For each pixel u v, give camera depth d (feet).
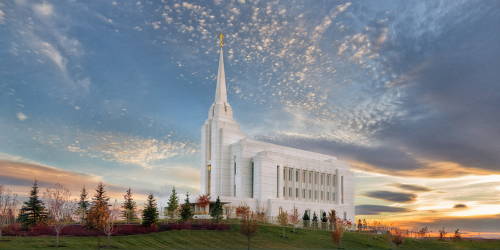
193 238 273.13
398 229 367.66
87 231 254.88
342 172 536.83
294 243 295.89
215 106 486.38
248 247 259.80
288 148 504.02
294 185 469.98
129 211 343.05
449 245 367.86
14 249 200.95
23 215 272.31
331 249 290.35
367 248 311.88
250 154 454.40
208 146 471.62
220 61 505.66
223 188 449.06
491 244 387.34
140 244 242.17
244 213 330.34
